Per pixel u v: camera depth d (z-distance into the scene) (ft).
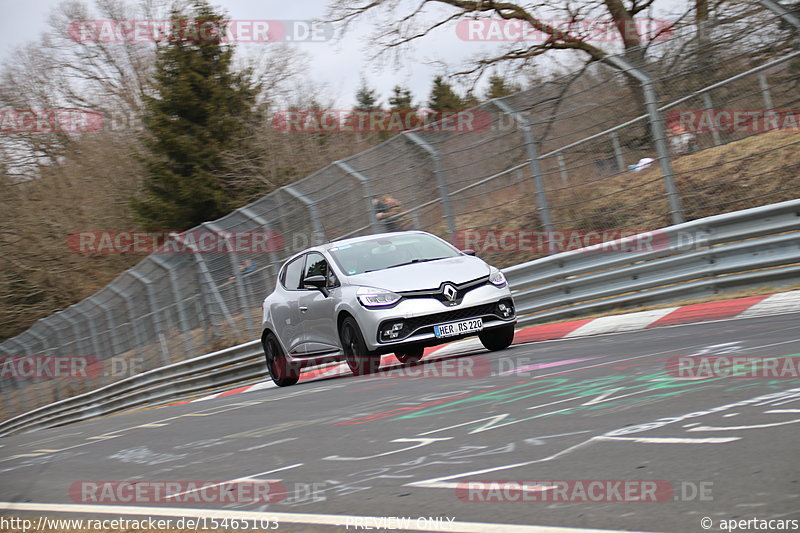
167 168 479.00
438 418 75.51
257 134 463.83
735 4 144.87
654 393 68.39
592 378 81.46
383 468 59.93
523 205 168.35
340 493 54.80
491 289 120.67
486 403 78.64
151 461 83.71
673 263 140.67
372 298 118.21
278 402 114.62
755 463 45.44
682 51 149.59
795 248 126.00
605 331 128.26
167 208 469.16
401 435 70.79
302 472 63.67
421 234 136.36
